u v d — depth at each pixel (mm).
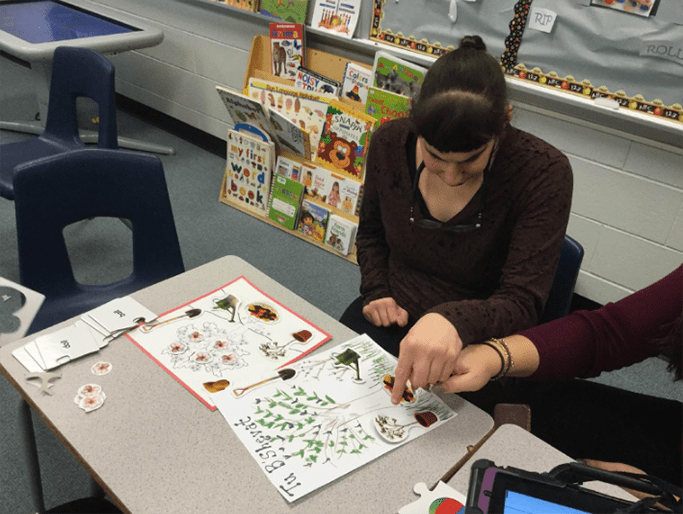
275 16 2613
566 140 2059
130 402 914
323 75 2561
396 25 2277
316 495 790
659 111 1811
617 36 1797
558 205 1128
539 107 2068
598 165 2021
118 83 3770
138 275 1684
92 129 3449
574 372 1024
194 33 3105
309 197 2652
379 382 977
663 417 1106
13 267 2410
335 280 2465
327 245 2637
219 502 773
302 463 829
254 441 858
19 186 1462
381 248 1442
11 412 1764
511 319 1061
